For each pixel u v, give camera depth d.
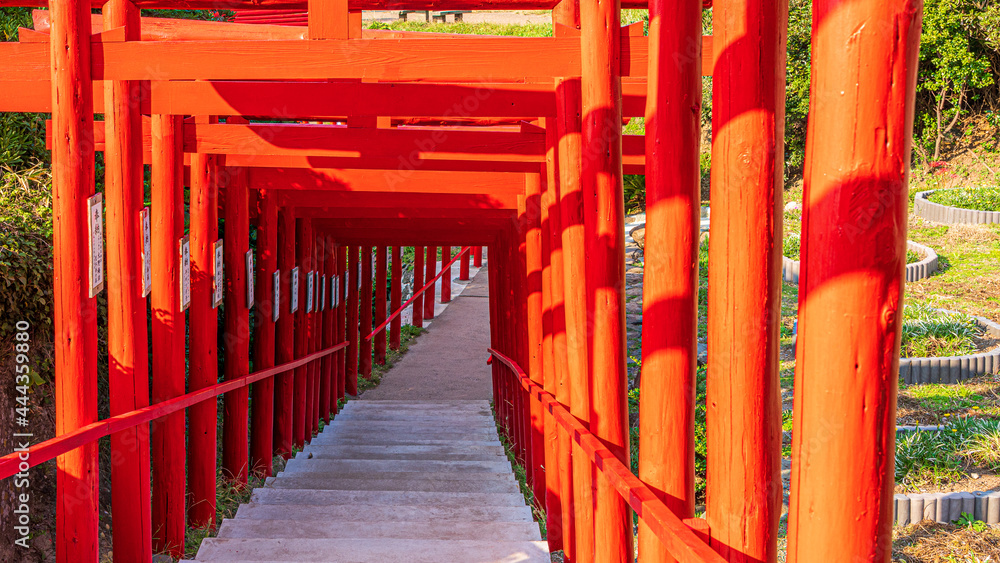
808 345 1.45
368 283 12.11
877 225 1.37
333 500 5.29
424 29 24.84
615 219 3.13
